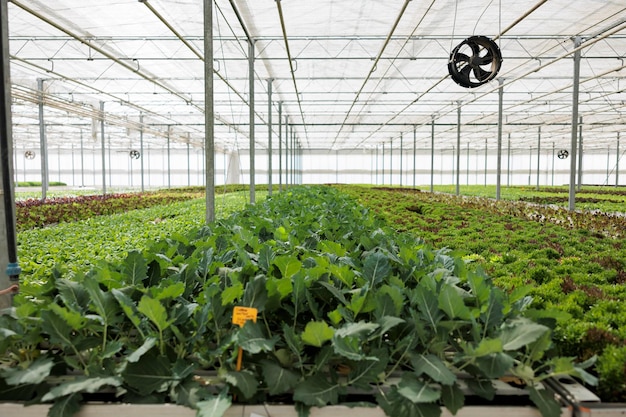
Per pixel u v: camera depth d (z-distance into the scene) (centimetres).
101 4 1369
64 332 361
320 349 366
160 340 363
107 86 2677
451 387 324
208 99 1030
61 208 2302
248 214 1250
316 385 324
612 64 2161
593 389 384
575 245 1073
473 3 1386
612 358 369
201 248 620
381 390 341
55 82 2547
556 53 1975
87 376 337
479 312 363
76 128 4772
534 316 379
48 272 765
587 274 715
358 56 2022
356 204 1694
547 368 377
